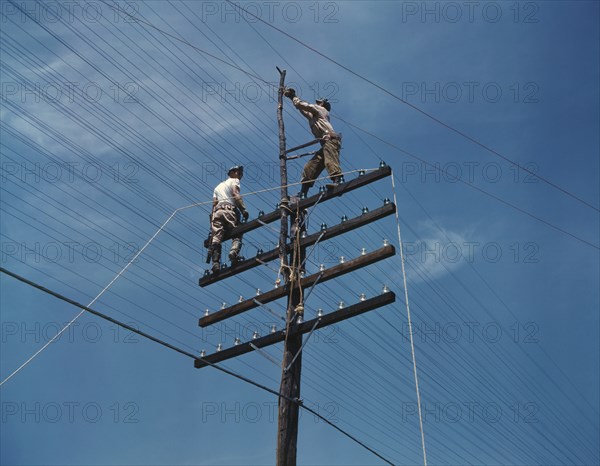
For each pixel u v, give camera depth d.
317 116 15.77
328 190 14.90
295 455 12.63
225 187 15.78
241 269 15.07
